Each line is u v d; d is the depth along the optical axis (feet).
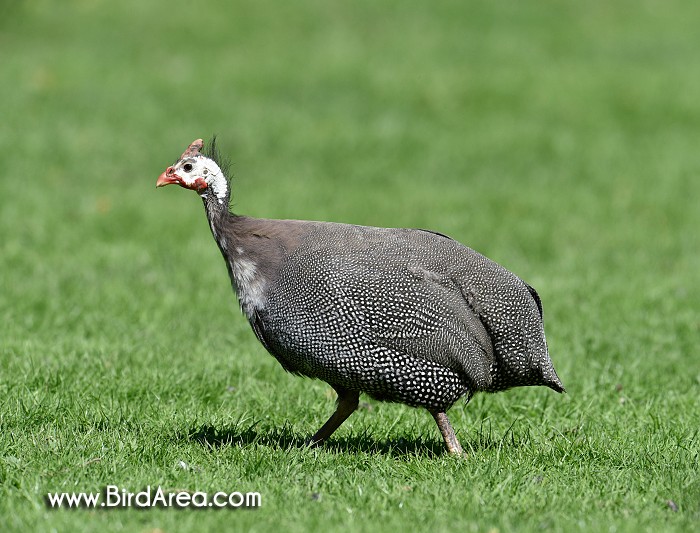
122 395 28.94
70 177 61.98
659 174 66.03
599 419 28.53
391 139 71.26
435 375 24.95
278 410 29.07
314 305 24.59
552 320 38.42
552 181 64.54
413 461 24.81
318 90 80.43
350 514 21.21
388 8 105.09
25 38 92.89
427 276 24.91
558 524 20.90
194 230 53.06
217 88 79.97
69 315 37.42
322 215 55.93
